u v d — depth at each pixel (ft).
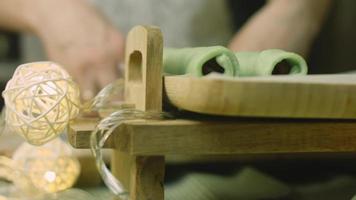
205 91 1.51
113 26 3.49
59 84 1.73
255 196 2.06
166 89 1.70
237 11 4.54
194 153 1.62
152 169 1.69
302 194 2.14
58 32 3.31
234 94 1.49
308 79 1.59
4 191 1.94
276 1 3.74
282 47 3.57
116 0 3.70
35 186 1.96
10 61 4.66
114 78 3.14
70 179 2.01
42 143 1.77
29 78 1.72
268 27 3.59
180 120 1.65
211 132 1.62
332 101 1.54
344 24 4.64
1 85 4.19
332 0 4.14
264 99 1.51
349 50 4.67
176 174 2.20
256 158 2.28
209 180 2.12
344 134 1.67
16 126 1.74
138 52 1.83
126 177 1.84
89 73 3.19
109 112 1.83
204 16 3.77
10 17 3.58
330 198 2.12
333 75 1.72
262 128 1.63
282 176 2.32
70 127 1.73
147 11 3.70
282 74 1.78
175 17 3.72
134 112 1.68
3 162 2.04
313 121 1.66
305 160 2.34
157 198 1.70
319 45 4.64
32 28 3.53
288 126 1.65
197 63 1.69
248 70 1.78
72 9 3.34
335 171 2.37
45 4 3.41
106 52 3.21
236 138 1.63
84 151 2.11
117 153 1.95
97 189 2.06
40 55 4.18
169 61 1.85
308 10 3.67
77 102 1.78
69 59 3.26
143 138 1.60
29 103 1.71
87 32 3.26
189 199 1.97
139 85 1.79
